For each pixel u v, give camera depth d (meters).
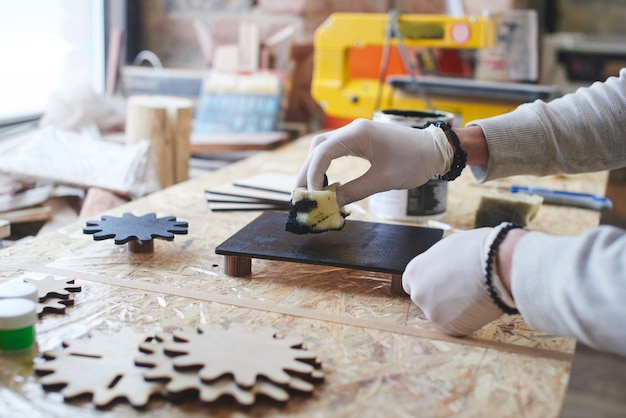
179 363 0.58
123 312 0.73
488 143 0.95
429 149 0.91
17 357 0.62
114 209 1.10
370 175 0.90
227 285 0.81
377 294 0.81
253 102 1.82
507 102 1.55
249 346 0.63
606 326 0.56
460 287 0.68
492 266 0.65
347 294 0.81
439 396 0.59
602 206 1.20
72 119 1.60
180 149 1.45
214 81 1.85
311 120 2.12
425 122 1.04
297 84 2.07
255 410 0.56
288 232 0.92
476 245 0.68
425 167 0.91
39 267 0.84
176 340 0.63
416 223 1.10
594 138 0.96
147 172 1.30
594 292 0.57
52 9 1.88
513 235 0.66
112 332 0.67
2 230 0.99
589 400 1.86
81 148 1.33
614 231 0.60
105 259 0.88
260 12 2.09
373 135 0.89
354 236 0.91
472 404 0.58
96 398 0.56
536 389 0.61
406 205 1.09
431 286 0.70
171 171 1.44
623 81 0.97
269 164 1.48
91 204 1.19
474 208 1.20
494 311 0.68
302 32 2.06
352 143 0.88
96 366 0.60
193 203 1.15
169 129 1.42
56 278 0.79
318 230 0.85
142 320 0.71
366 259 0.82
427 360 0.66
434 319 0.71
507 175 0.98
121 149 1.32
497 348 0.69
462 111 1.59
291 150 1.67
